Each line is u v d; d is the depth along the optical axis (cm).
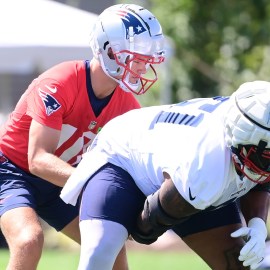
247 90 1410
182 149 1448
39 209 1894
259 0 4869
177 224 1608
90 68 1769
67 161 1834
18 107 1838
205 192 1427
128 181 1555
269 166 1427
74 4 6109
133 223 1550
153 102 4819
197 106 1520
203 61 5097
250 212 1619
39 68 3791
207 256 1695
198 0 5022
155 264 3062
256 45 4938
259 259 1517
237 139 1394
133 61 1730
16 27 3591
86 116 1777
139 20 1730
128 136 1571
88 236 1513
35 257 1678
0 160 1852
